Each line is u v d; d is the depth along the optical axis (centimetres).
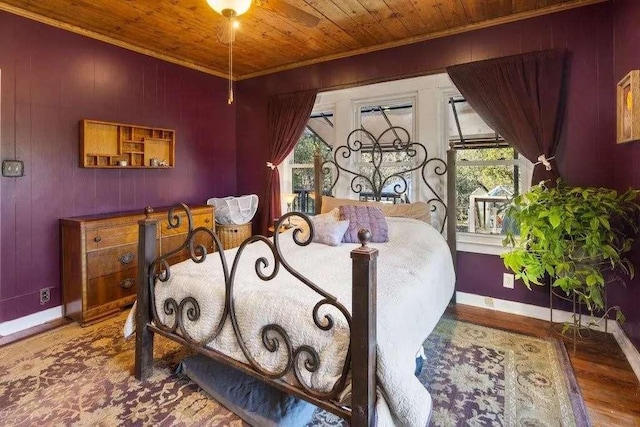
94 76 323
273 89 433
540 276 251
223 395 183
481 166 329
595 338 257
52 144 297
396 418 131
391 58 350
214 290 179
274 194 430
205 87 428
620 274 251
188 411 177
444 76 332
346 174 392
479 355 235
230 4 189
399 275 192
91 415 173
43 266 293
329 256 231
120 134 338
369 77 363
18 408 178
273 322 155
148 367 205
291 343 149
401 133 366
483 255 321
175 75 394
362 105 384
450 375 211
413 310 166
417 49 336
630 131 216
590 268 228
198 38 336
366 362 127
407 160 362
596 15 263
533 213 239
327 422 173
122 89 345
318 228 276
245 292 168
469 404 184
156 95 375
